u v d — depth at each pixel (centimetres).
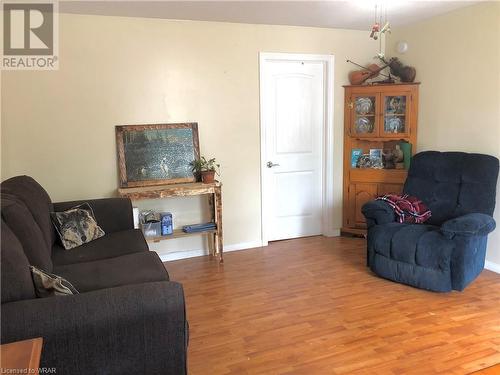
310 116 465
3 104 348
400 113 443
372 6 360
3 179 351
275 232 471
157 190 369
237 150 428
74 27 360
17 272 168
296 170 468
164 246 415
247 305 309
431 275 314
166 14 369
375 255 350
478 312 289
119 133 383
